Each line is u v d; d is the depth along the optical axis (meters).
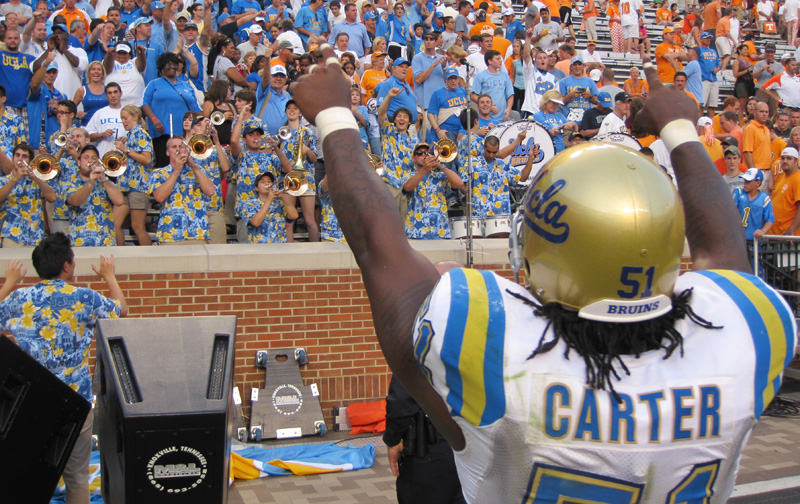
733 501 6.04
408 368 1.58
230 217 10.11
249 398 7.98
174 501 2.69
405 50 14.89
